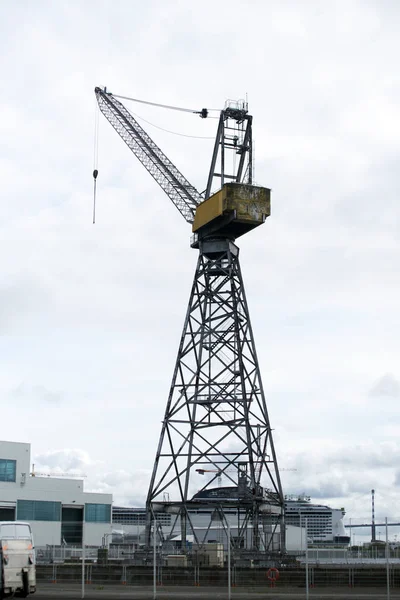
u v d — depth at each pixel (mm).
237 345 100312
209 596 59281
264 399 99625
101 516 123812
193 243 105125
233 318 101188
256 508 94188
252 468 95375
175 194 112250
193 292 102812
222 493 98812
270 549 100625
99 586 70250
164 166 112688
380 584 71188
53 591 63844
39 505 117875
